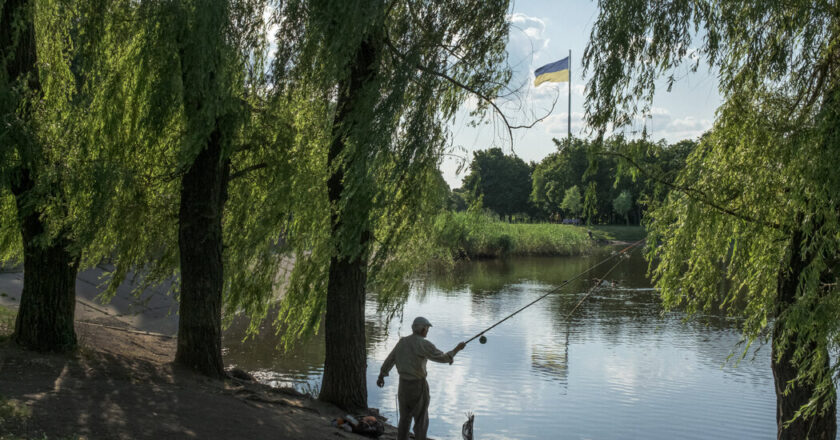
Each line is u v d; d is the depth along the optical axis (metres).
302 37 9.20
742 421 11.66
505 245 47.69
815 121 7.05
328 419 9.31
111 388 8.15
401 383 7.64
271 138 11.02
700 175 8.45
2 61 8.73
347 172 8.66
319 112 10.42
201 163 10.39
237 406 8.59
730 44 8.09
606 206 88.94
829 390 6.79
